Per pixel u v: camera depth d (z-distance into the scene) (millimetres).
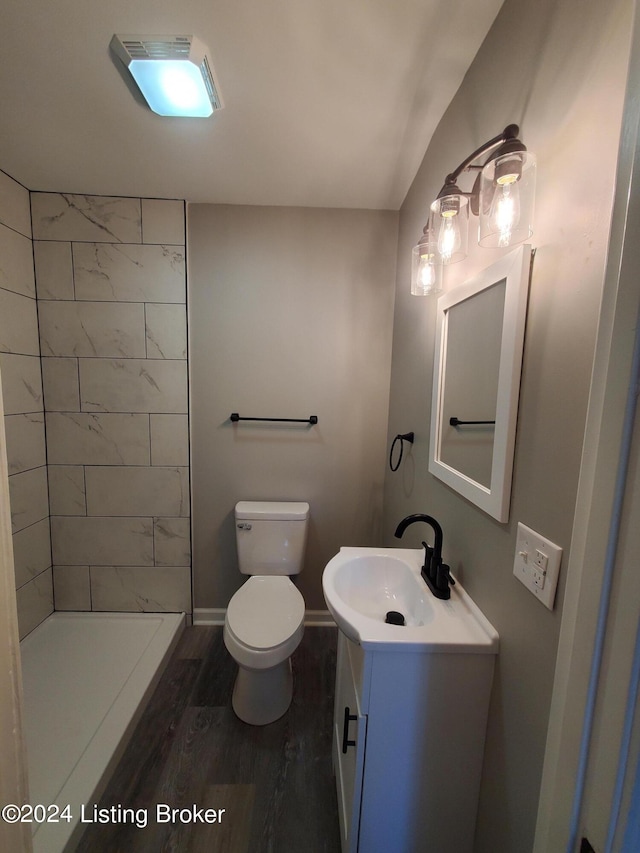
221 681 1571
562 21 571
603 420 374
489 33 821
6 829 462
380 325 1795
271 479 1880
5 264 1519
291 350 1801
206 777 1182
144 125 1186
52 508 1833
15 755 476
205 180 1516
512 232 621
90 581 1893
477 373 846
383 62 924
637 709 339
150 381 1776
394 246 1743
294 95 1038
